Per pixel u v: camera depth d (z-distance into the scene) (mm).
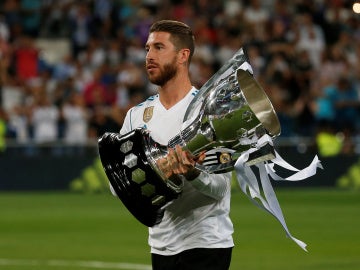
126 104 32656
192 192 7664
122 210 24109
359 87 35875
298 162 30484
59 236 18594
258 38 36844
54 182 29969
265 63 35719
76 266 14500
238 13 37656
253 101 6746
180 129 7547
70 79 32062
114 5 37406
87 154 30078
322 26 38656
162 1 37875
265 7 39188
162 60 7719
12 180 29656
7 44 34656
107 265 14547
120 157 7031
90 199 27594
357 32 38969
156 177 6898
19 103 32875
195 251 7707
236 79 6664
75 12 36625
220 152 6871
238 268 14211
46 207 24984
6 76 33656
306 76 35344
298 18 38188
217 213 7754
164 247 7828
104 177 30078
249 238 18031
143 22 36562
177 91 7820
